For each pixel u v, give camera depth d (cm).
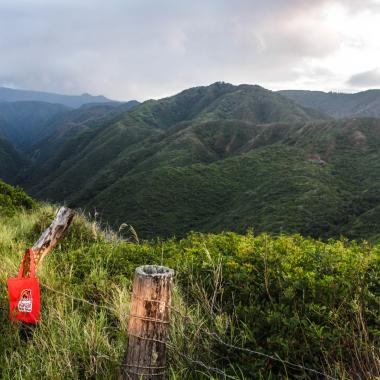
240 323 374
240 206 8581
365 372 284
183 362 320
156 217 9050
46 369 310
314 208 7088
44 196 18438
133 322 283
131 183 10706
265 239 509
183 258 523
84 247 649
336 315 326
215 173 10881
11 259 539
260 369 311
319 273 421
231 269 446
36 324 360
